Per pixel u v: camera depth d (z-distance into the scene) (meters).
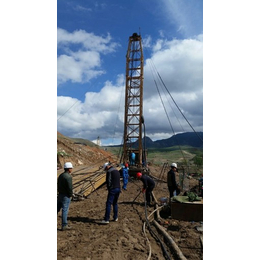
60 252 4.96
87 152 37.09
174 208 6.97
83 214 8.31
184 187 10.54
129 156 22.61
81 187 12.44
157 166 30.31
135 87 23.53
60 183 6.46
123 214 8.35
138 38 23.80
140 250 5.26
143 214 8.34
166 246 5.52
